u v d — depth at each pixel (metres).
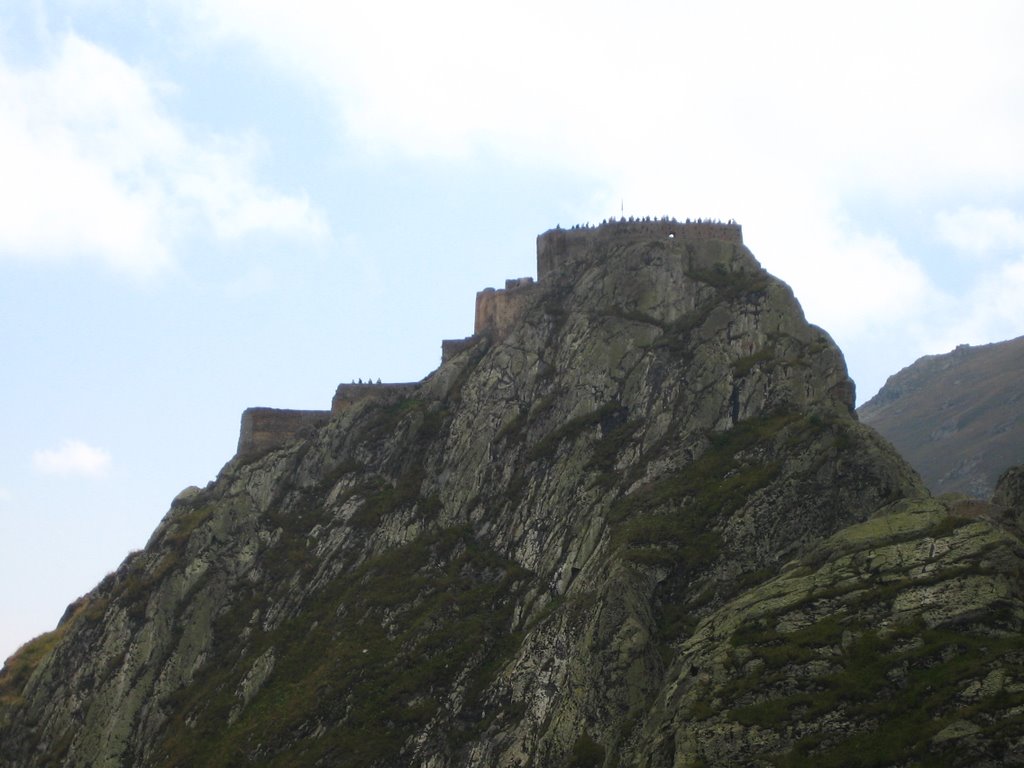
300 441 190.25
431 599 156.12
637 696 127.81
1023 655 108.38
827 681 113.12
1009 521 128.50
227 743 148.12
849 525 139.88
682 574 138.88
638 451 159.88
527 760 130.38
